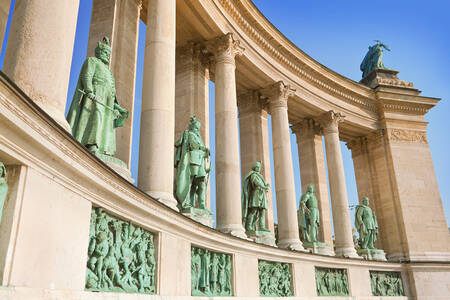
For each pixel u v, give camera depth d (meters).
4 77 4.83
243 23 23.53
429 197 34.62
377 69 38.28
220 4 21.52
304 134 32.75
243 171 26.81
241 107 28.05
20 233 5.63
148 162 13.19
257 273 17.84
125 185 8.88
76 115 10.05
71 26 7.84
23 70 6.98
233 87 21.14
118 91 15.23
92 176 7.49
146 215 10.30
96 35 15.65
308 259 22.45
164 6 15.48
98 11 16.09
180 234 12.32
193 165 15.91
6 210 5.59
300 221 26.34
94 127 10.12
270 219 25.64
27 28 7.20
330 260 24.48
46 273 6.17
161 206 10.84
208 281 14.21
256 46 25.02
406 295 30.97
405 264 31.56
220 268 15.38
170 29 15.34
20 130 5.48
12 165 5.80
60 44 7.45
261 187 21.12
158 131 13.57
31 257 5.83
